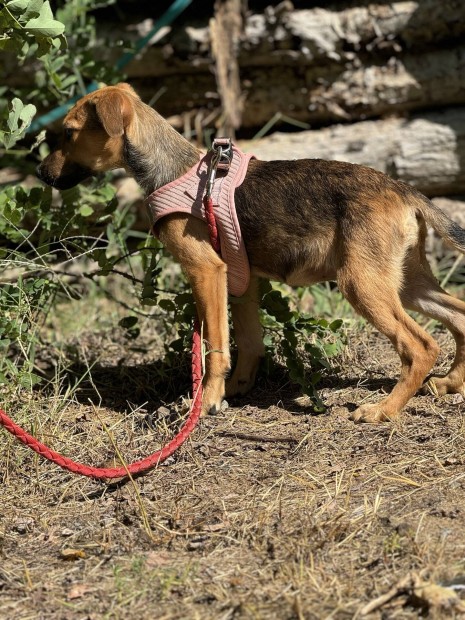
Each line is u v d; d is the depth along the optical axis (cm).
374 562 156
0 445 185
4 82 269
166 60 262
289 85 260
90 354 224
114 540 165
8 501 175
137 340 231
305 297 241
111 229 218
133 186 260
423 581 151
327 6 255
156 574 157
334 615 149
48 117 258
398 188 189
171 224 193
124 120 195
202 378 191
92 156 200
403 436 182
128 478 177
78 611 153
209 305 193
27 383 196
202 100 266
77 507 173
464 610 147
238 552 160
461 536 159
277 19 254
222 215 191
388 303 186
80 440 189
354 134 256
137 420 195
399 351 187
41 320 235
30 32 191
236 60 259
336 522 162
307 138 259
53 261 252
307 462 178
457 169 251
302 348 212
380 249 186
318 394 198
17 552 164
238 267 195
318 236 190
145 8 265
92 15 266
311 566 156
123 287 249
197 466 179
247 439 185
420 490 169
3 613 153
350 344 214
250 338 203
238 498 170
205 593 154
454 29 248
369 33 251
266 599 152
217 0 257
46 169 203
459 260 241
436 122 252
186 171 196
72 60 239
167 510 170
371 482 171
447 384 195
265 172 193
